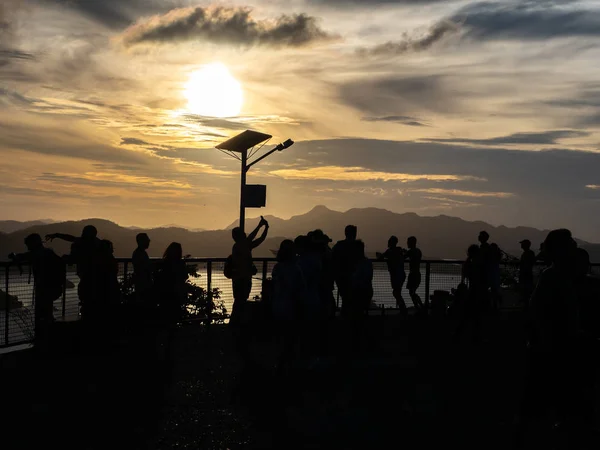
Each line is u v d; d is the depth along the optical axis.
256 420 7.23
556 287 5.83
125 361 10.36
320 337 11.37
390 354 11.28
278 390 8.57
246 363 10.19
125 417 7.25
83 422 7.03
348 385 8.94
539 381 5.97
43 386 8.62
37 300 10.73
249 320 12.55
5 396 8.07
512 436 6.68
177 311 10.81
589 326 6.91
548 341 5.85
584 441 6.09
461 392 8.66
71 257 10.93
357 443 6.48
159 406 7.72
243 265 12.34
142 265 11.59
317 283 9.95
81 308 10.94
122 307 11.49
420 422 7.25
